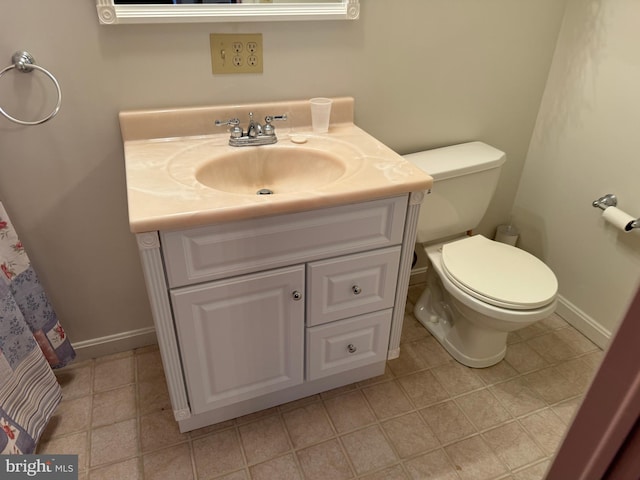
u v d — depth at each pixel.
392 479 1.36
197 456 1.41
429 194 1.67
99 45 1.27
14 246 1.36
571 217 1.88
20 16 1.18
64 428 1.48
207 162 1.30
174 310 1.16
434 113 1.77
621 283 1.72
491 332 1.67
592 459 0.42
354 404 1.60
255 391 1.43
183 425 1.44
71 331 1.68
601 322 1.84
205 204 1.06
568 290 1.98
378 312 1.46
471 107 1.82
